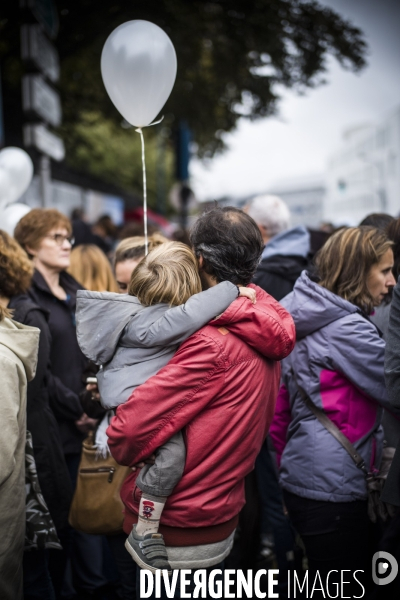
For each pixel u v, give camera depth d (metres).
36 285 2.72
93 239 5.99
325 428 2.05
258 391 1.68
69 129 13.36
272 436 2.39
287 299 2.24
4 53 8.66
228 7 10.48
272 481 2.95
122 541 2.32
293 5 10.43
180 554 1.70
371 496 2.01
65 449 2.69
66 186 12.44
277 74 11.69
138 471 1.76
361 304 2.15
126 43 2.12
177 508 1.67
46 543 2.09
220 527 1.73
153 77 2.14
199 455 1.65
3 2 7.62
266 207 3.19
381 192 34.56
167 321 1.62
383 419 2.35
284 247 3.05
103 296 1.74
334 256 2.19
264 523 3.25
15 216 3.55
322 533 2.03
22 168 3.76
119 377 1.69
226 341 1.62
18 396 1.83
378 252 2.14
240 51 11.36
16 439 1.79
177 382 1.59
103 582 2.87
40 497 2.12
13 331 1.89
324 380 2.05
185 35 10.75
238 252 1.73
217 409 1.64
